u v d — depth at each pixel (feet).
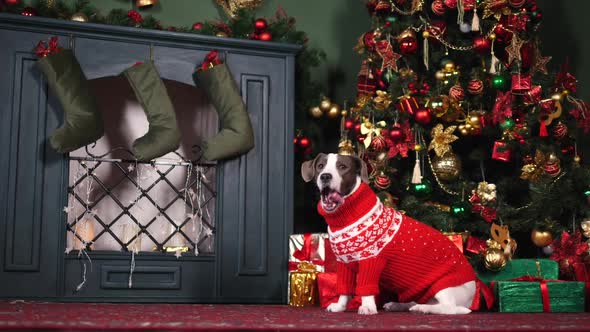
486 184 13.07
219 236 13.76
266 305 13.04
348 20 17.16
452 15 14.47
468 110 13.79
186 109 15.20
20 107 12.94
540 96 13.33
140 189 13.78
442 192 14.06
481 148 14.06
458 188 13.66
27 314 7.99
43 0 13.79
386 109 13.78
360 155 14.03
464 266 10.66
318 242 12.97
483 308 11.87
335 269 12.87
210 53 13.82
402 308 11.01
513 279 12.07
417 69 14.39
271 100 14.39
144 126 15.07
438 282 10.30
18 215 12.74
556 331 6.92
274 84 14.47
